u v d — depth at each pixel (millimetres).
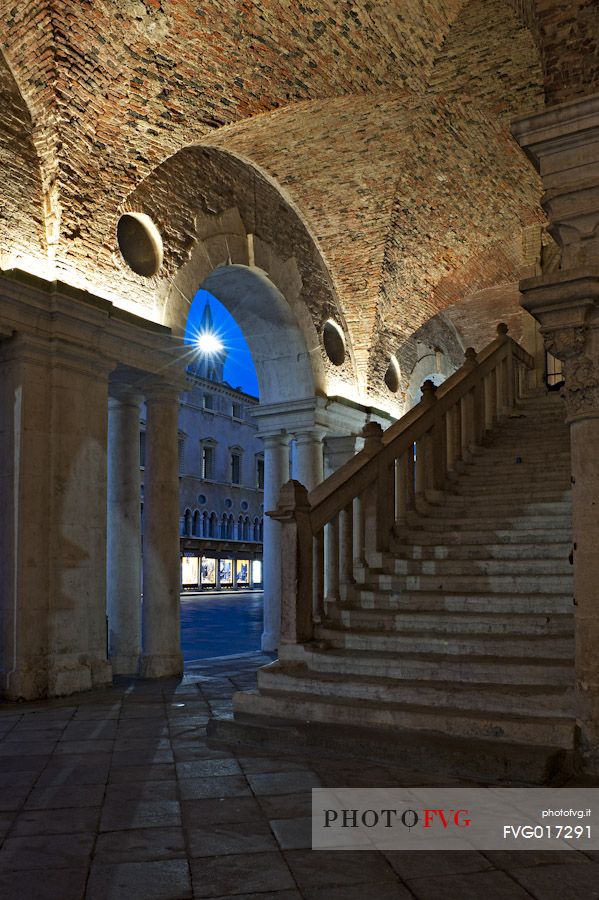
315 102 9352
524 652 5590
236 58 8297
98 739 5785
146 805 4145
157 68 8039
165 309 9539
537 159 4641
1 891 3104
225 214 10688
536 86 8898
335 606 6930
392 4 7758
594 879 3195
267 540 12414
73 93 7770
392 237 12195
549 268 13695
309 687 5855
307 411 12406
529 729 4684
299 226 12383
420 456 8812
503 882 3168
